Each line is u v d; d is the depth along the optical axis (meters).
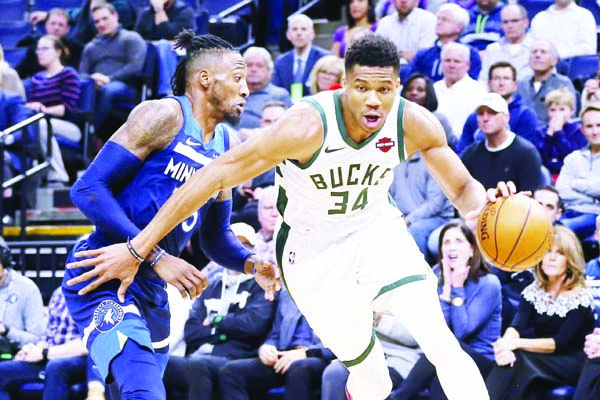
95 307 5.46
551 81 11.25
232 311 9.08
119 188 5.58
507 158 9.66
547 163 10.59
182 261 5.50
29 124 11.90
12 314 9.46
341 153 5.11
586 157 9.87
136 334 5.34
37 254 11.01
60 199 12.63
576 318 8.18
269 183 10.96
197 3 15.21
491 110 9.59
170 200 5.14
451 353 5.30
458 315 8.44
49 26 14.45
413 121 5.21
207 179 5.05
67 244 10.99
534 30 12.38
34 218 12.46
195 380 8.77
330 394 8.28
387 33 12.87
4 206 12.40
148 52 13.30
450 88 11.25
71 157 13.03
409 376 8.29
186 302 9.03
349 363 5.79
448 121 10.34
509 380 8.12
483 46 12.42
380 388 5.88
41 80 13.05
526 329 8.39
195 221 5.80
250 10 15.15
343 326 5.62
